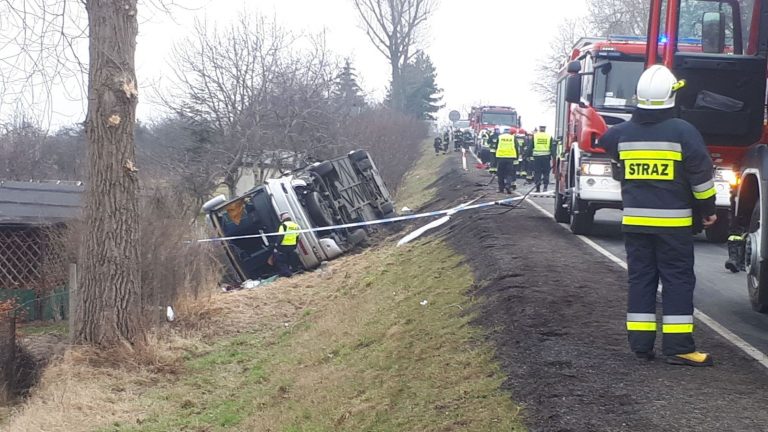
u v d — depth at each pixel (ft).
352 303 42.83
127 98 35.09
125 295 35.47
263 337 40.91
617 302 26.94
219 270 53.26
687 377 19.69
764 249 24.21
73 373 32.63
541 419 17.53
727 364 20.79
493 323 26.03
